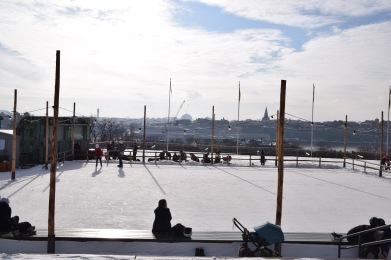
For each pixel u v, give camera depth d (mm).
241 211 16297
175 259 6816
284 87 11625
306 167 37031
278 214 11625
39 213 14969
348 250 10641
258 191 21781
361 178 29594
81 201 17453
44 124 32156
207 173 29750
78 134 38688
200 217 15016
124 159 37062
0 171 27375
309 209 17172
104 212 15398
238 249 10492
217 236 10812
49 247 10367
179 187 22328
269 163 39906
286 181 26672
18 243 10430
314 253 10633
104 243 10492
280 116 11648
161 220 11031
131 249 10484
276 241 9828
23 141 31688
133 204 17078
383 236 10180
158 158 37812
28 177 24531
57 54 11297
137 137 94562
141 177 26078
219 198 19219
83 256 6938
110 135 90188
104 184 22516
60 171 28047
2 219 10750
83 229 11312
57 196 18453
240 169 33469
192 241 10469
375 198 20438
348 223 14719
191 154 38375
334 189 23469
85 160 35812
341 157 54531
